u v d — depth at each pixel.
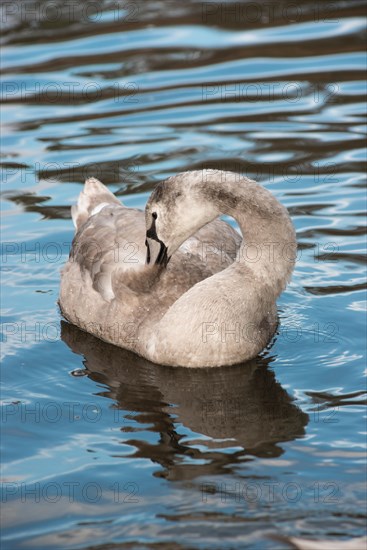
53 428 11.02
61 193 17.66
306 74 21.86
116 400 11.73
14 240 16.19
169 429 10.94
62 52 23.53
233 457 10.24
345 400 11.45
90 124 20.12
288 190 17.33
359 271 14.83
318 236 15.87
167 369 12.66
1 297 14.64
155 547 8.78
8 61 23.09
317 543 8.77
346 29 24.06
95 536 8.98
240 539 8.85
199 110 20.52
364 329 13.21
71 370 12.60
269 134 19.38
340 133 19.28
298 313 13.76
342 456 10.17
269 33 24.11
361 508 9.25
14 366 12.66
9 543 8.92
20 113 20.73
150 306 13.29
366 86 21.17
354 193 17.20
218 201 12.48
